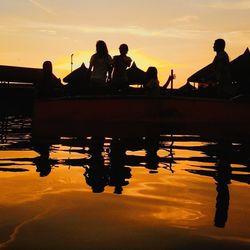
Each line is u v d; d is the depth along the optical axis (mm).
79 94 9453
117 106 8773
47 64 10086
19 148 6793
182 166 4832
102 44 8914
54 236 2197
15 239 2145
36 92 10109
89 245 2072
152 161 5211
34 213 2645
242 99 8766
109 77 9031
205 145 7281
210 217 2604
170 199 3096
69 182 3732
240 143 7652
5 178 3924
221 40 8648
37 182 3721
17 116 20984
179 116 8625
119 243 2105
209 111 8609
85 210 2740
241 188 3543
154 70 9211
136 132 8758
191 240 2166
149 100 8625
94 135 8883
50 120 9578
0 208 2758
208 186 3627
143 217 2592
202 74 11500
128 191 3375
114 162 5098
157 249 2035
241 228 2371
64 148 6730
